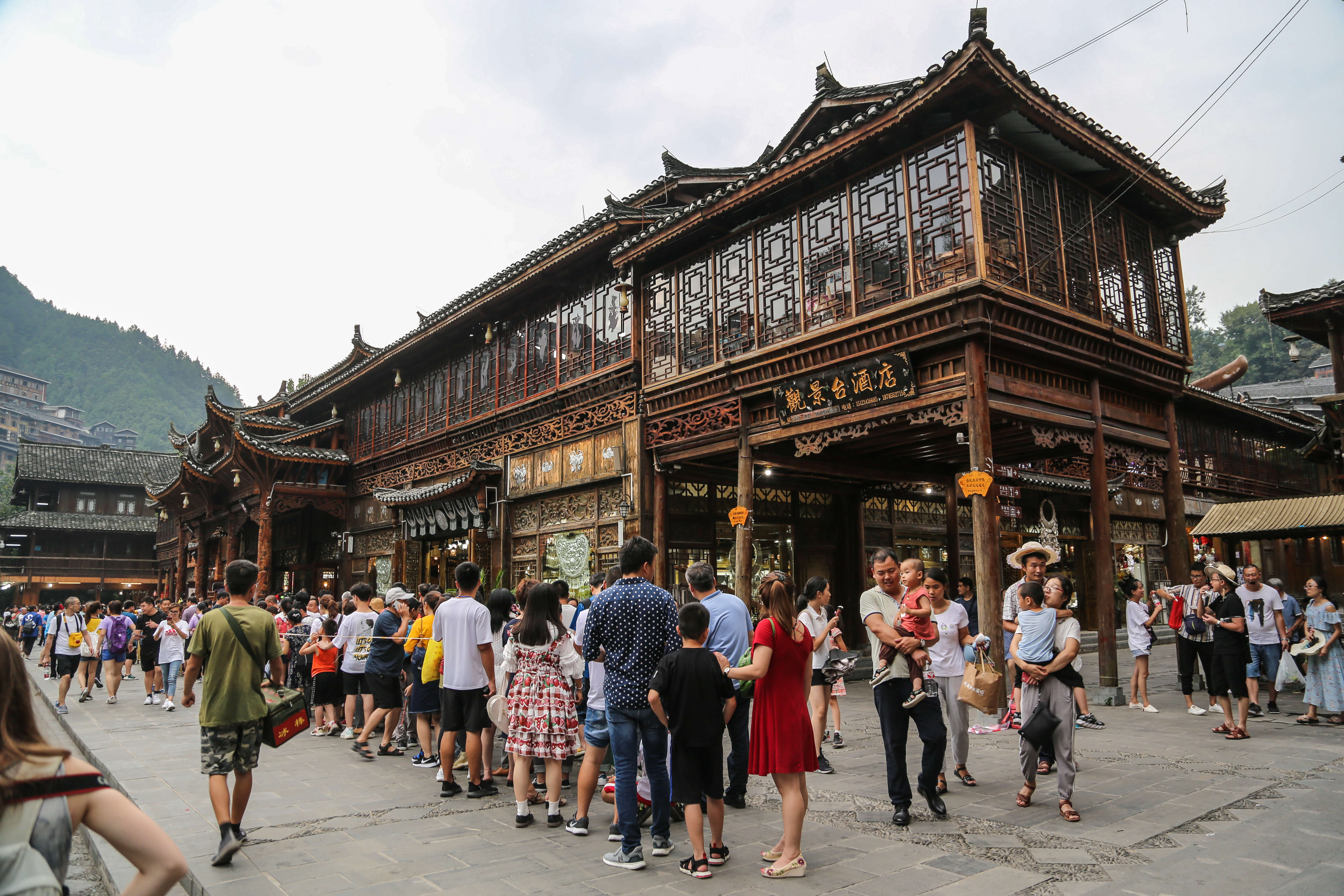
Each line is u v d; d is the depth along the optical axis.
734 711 4.90
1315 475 29.94
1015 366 10.77
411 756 8.71
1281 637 9.78
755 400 13.27
